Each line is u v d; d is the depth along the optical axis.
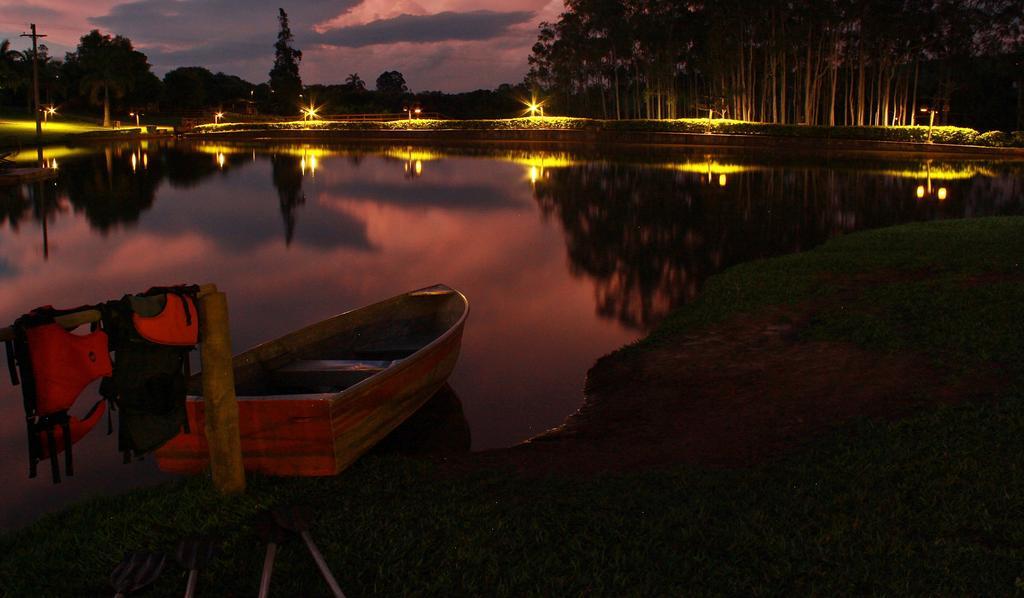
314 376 7.22
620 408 7.92
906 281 12.27
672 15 70.88
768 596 4.09
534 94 88.69
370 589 4.21
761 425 6.87
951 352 8.20
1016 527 4.62
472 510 5.10
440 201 27.89
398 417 6.91
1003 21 54.94
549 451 6.62
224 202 27.42
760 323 10.45
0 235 20.45
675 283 14.52
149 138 73.06
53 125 76.31
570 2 80.31
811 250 16.48
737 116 69.25
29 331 3.35
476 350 10.40
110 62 81.75
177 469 5.79
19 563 4.54
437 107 103.25
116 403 3.74
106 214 24.42
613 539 4.74
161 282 15.05
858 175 35.66
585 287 14.37
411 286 14.66
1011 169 38.50
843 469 5.62
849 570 4.27
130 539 4.73
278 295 13.91
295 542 4.68
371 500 5.35
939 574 4.20
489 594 4.17
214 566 4.40
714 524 4.88
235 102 109.44
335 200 28.06
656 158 47.72
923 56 59.84
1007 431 5.97
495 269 16.22
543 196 29.12
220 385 5.05
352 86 127.19
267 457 5.66
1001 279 11.74
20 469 6.64
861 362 8.31
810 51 64.50
